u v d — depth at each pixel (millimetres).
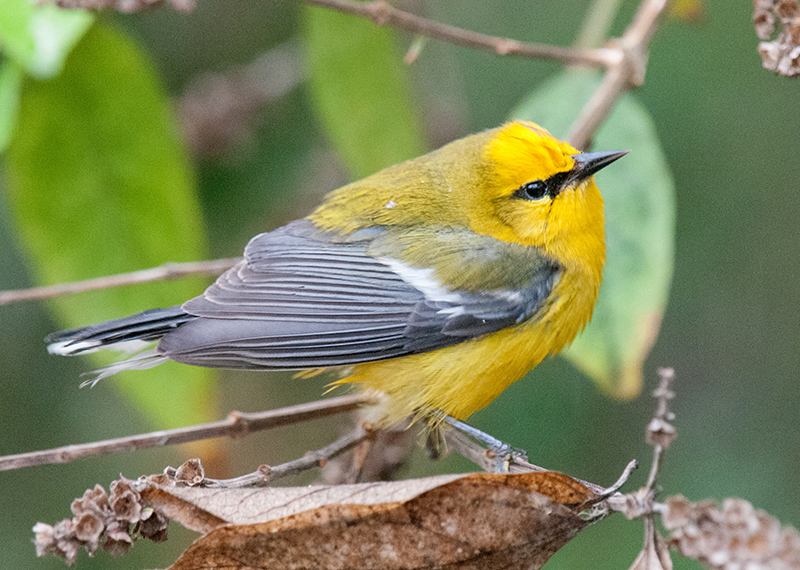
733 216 11188
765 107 11102
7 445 11320
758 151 11102
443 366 8812
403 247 9102
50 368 11461
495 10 12391
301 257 9047
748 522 5238
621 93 9422
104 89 9594
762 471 10445
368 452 8516
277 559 5973
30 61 8180
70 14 8273
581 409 11133
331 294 8836
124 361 7797
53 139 9602
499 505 5957
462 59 12383
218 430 7672
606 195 9438
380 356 8719
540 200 9055
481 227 9234
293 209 12047
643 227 9289
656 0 9672
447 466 11328
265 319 8516
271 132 12109
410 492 5895
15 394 11375
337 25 10398
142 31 12195
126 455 11531
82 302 9688
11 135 9430
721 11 11234
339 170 12086
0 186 11211
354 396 8586
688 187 11258
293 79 11820
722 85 11195
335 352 8609
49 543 5887
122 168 9734
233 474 12055
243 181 12023
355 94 10602
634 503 5562
